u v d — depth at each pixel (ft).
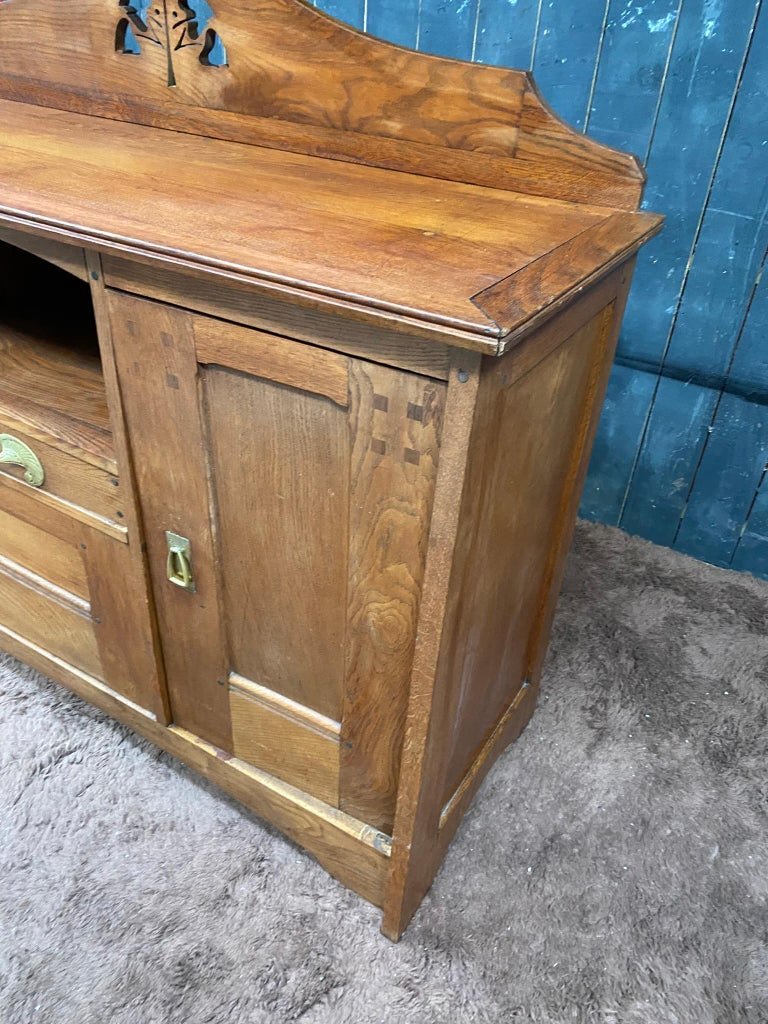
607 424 4.98
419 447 2.07
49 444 2.99
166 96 3.33
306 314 2.07
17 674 4.07
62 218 2.33
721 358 4.44
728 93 3.82
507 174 2.83
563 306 2.08
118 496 2.91
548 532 3.19
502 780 3.70
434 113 2.84
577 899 3.22
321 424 2.26
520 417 2.34
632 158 2.59
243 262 2.05
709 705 4.14
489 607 2.77
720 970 3.00
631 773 3.76
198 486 2.65
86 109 3.56
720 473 4.78
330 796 3.07
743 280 4.19
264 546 2.65
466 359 1.86
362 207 2.56
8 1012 2.77
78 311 3.89
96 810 3.45
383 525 2.28
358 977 2.93
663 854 3.41
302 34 2.93
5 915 3.06
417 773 2.63
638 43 3.89
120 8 3.23
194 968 2.92
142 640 3.25
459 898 3.21
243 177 2.81
